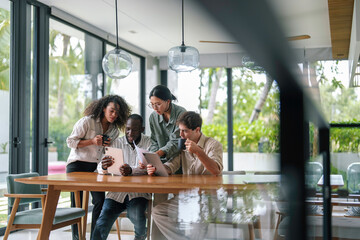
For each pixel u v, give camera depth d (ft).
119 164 8.98
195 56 11.91
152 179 7.75
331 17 11.68
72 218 9.84
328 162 6.63
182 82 26.53
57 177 8.71
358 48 10.65
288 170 1.93
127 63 12.71
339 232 6.22
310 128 2.46
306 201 2.42
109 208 7.94
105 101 11.46
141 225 7.20
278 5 0.99
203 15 0.99
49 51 16.75
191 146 8.29
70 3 16.40
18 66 14.94
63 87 17.66
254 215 4.25
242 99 25.18
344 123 6.56
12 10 14.73
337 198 6.52
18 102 14.89
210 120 25.66
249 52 1.23
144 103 25.62
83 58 19.24
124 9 16.97
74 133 11.48
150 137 10.44
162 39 22.20
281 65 1.38
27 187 10.64
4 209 13.97
